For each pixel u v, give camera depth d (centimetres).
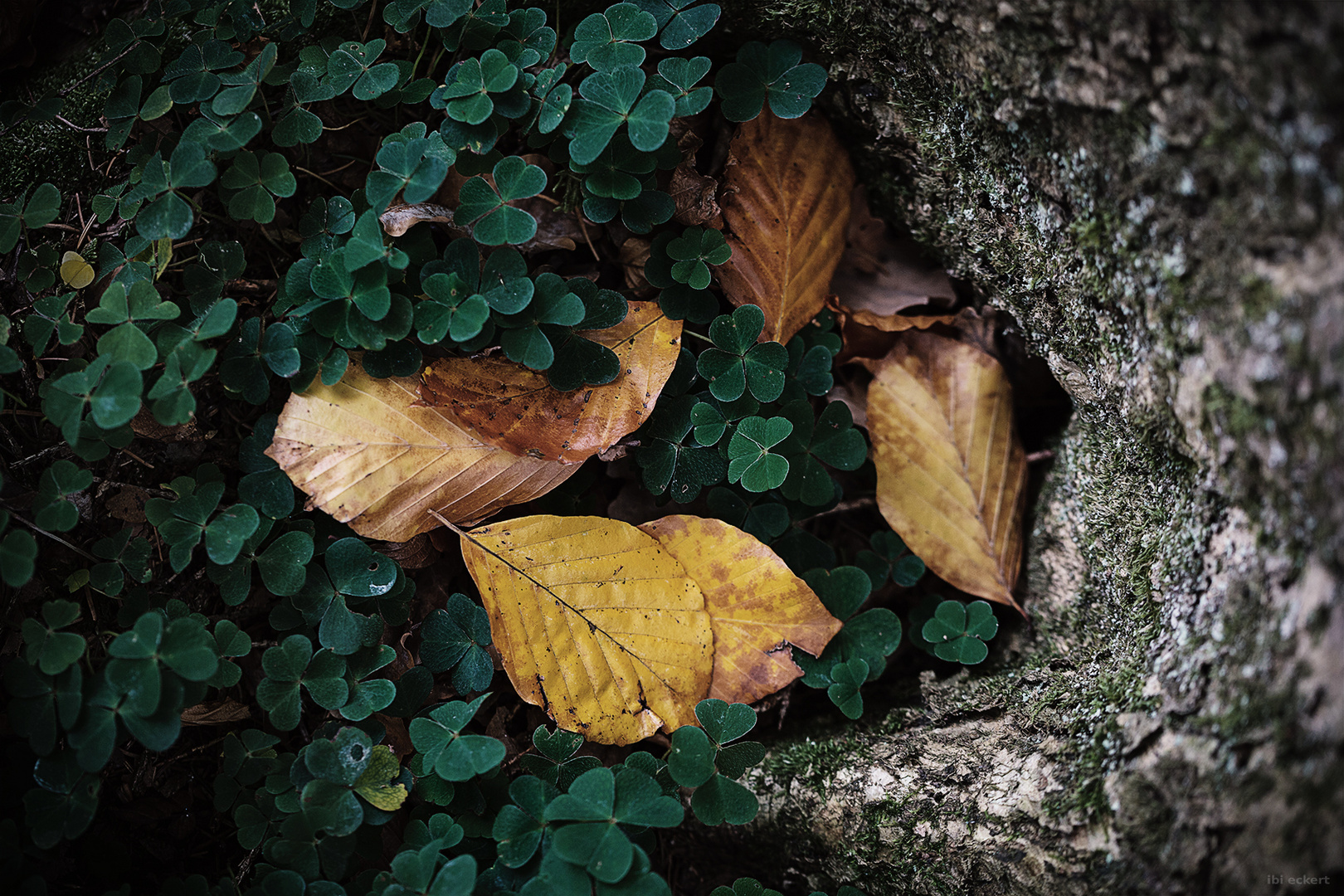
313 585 68
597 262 72
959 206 69
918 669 71
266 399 68
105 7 73
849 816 68
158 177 67
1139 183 63
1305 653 60
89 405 67
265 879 66
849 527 74
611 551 69
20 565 65
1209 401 62
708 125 72
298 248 71
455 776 66
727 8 69
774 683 69
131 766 68
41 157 70
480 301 67
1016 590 71
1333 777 59
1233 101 60
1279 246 60
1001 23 64
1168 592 64
